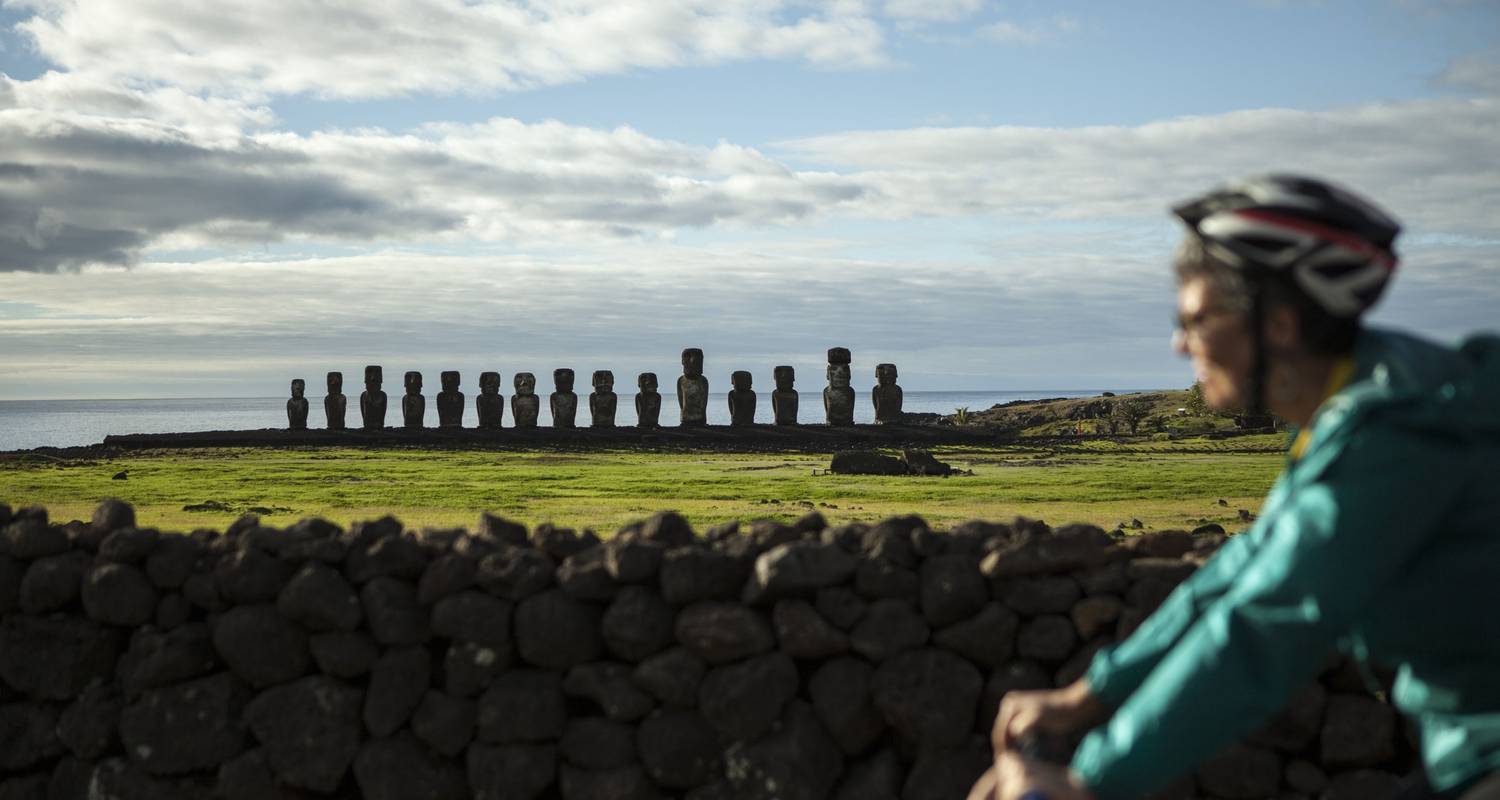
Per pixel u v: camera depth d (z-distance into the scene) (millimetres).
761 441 60062
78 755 5293
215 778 5199
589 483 31547
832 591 4898
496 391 68312
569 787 4949
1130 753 1866
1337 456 1889
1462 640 1945
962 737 4781
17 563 5508
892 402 68250
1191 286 2119
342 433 61781
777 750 4754
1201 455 47438
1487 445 1906
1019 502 24578
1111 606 4820
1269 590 1869
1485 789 1941
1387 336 2092
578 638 5020
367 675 5188
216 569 5277
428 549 5355
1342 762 4668
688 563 4910
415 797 5027
